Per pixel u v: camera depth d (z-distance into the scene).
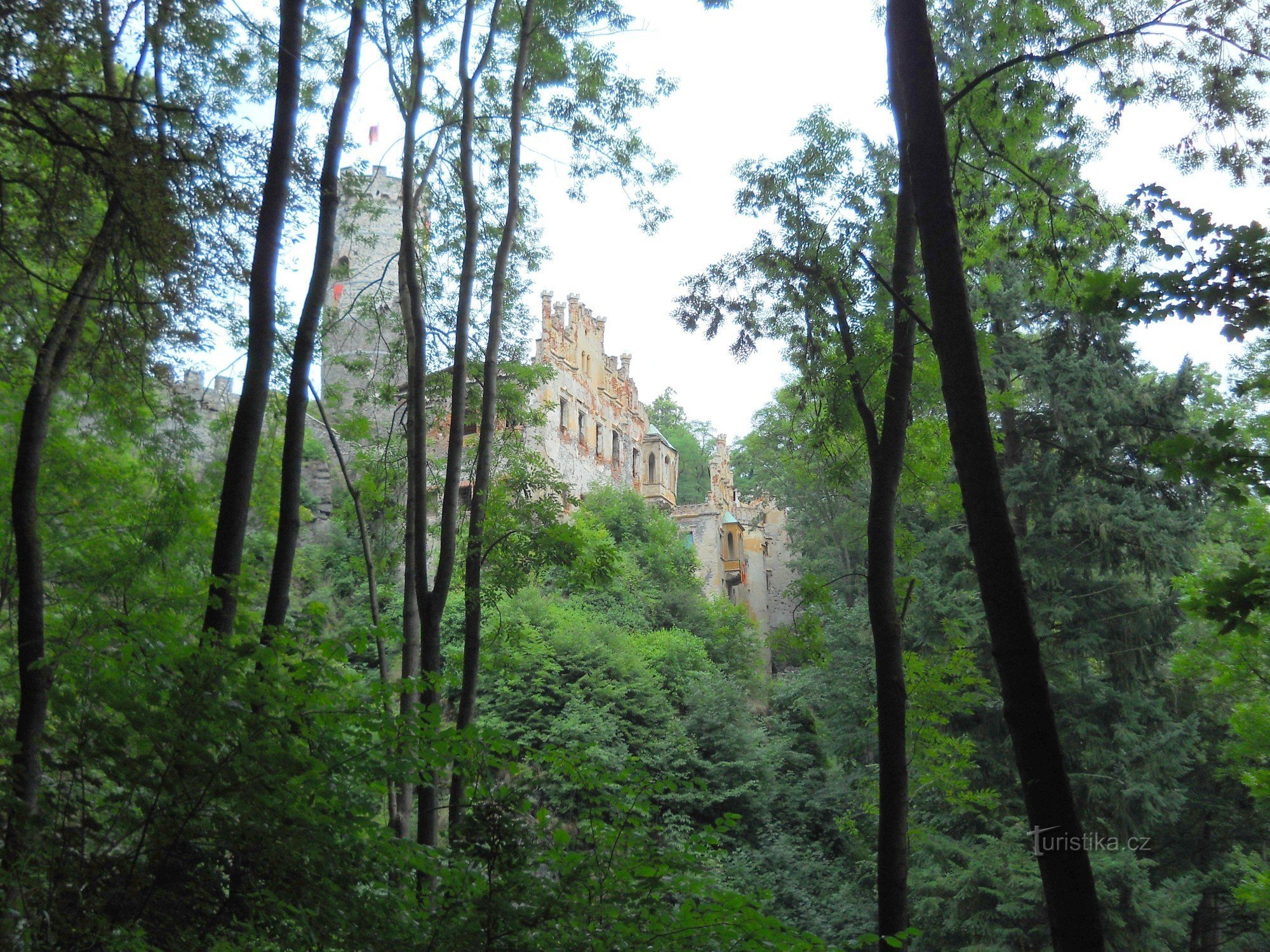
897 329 11.34
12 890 5.69
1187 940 26.31
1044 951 21.91
